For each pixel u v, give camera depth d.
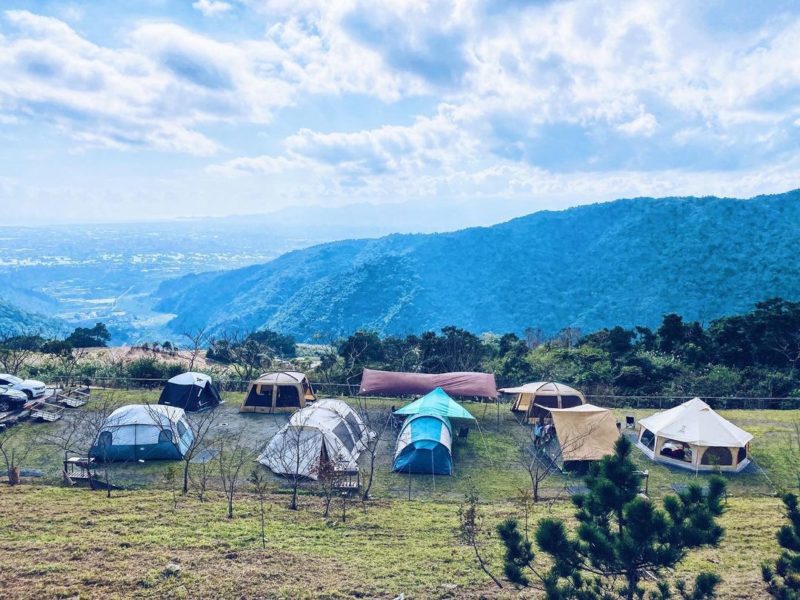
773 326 43.31
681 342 47.47
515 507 17.86
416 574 12.21
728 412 30.11
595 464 8.60
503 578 12.02
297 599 10.82
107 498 17.12
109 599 10.48
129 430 21.33
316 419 21.47
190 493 18.12
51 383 31.41
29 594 10.52
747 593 11.05
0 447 19.31
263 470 20.73
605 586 8.30
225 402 30.11
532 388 28.56
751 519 16.47
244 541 13.73
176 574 11.59
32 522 14.52
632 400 33.19
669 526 7.23
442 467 21.36
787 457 23.17
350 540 14.34
